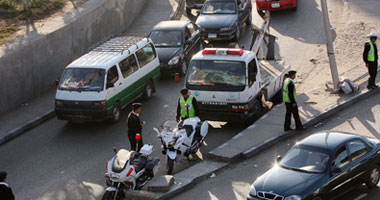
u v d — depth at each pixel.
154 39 25.73
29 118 20.33
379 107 19.30
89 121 18.98
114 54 20.50
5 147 18.06
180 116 16.70
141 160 13.52
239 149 16.00
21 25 26.16
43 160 16.70
